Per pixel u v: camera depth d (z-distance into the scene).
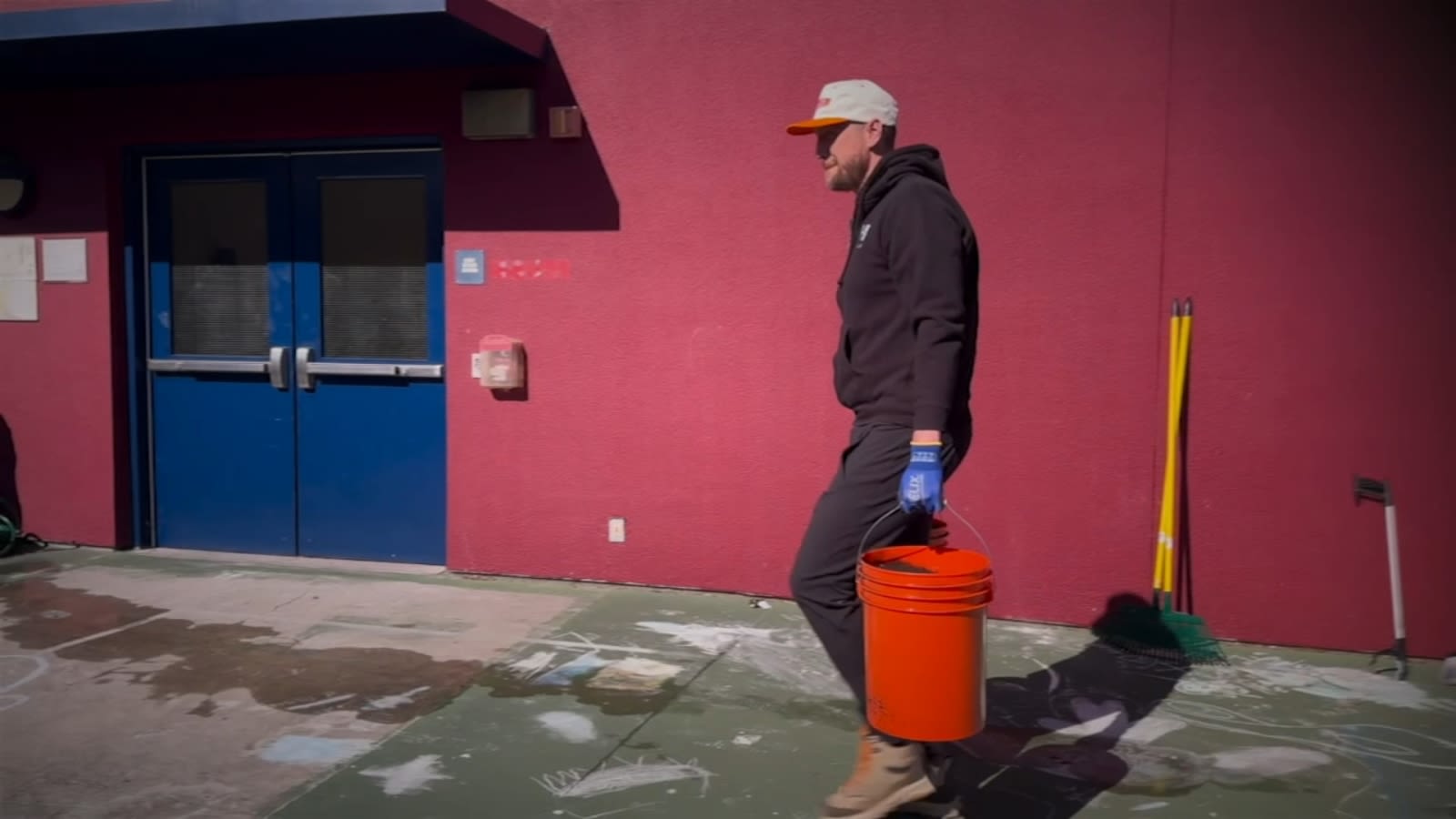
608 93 4.85
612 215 4.89
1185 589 4.35
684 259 4.82
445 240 5.13
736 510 4.84
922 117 4.46
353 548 5.53
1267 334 4.19
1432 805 2.93
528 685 3.79
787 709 3.58
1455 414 4.04
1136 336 4.31
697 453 4.87
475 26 4.27
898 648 2.47
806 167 4.64
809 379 4.70
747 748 3.27
